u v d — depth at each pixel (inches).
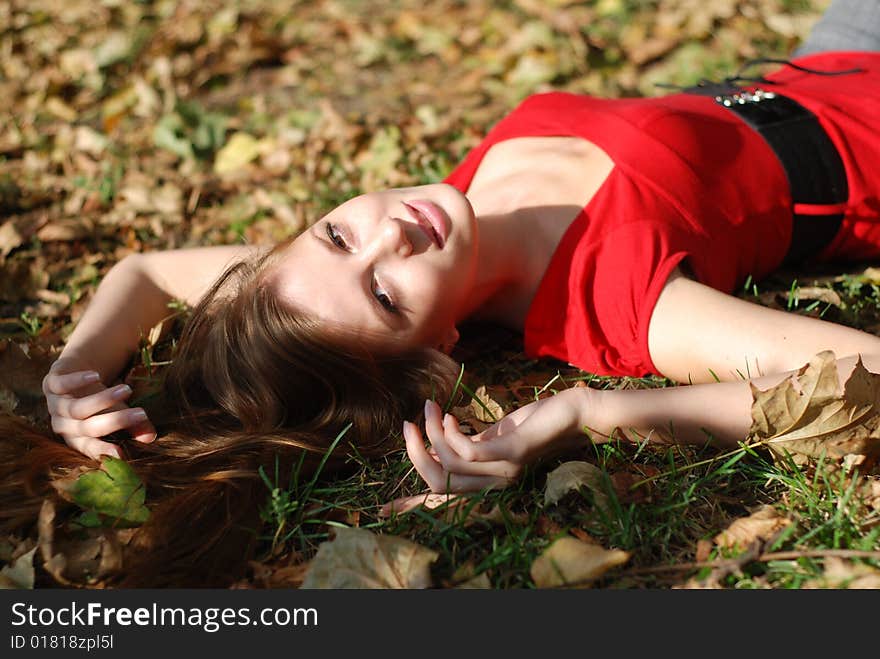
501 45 195.6
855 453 76.4
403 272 89.4
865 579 67.7
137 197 146.3
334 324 88.9
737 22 187.6
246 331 91.0
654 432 82.6
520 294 103.3
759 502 79.4
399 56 195.8
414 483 86.7
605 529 77.1
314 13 220.7
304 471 87.0
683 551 75.5
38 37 214.8
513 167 108.3
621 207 95.7
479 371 104.4
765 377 80.1
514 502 82.0
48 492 85.7
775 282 111.7
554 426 81.4
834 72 118.2
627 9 197.5
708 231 97.0
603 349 94.9
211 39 207.5
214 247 114.3
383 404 91.4
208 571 78.1
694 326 87.4
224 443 88.6
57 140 169.9
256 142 161.8
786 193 103.3
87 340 101.4
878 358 77.7
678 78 171.3
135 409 89.0
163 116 173.6
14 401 98.7
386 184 144.3
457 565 76.2
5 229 136.3
